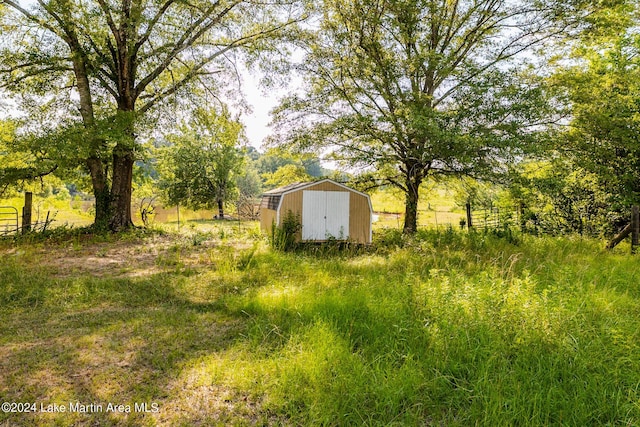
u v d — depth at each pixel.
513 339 3.76
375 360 3.54
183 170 31.77
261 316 4.84
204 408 2.94
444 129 11.22
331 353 3.64
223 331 4.52
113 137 12.24
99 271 7.84
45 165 13.07
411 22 12.24
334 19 13.95
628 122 11.66
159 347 4.02
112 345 4.04
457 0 13.59
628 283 6.16
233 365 3.58
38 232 12.64
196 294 6.23
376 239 14.57
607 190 12.88
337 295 5.47
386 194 16.73
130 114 12.94
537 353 3.52
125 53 13.77
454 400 3.07
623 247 10.80
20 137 12.96
